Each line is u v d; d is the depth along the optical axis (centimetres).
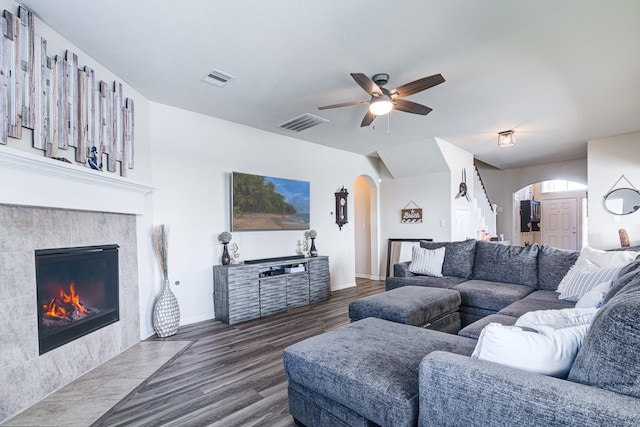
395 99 290
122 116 301
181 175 374
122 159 300
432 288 329
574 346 114
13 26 195
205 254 393
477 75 296
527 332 116
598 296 183
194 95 339
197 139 389
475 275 386
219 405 205
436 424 115
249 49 251
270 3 198
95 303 266
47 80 220
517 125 446
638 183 488
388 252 644
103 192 263
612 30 227
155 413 196
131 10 205
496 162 726
